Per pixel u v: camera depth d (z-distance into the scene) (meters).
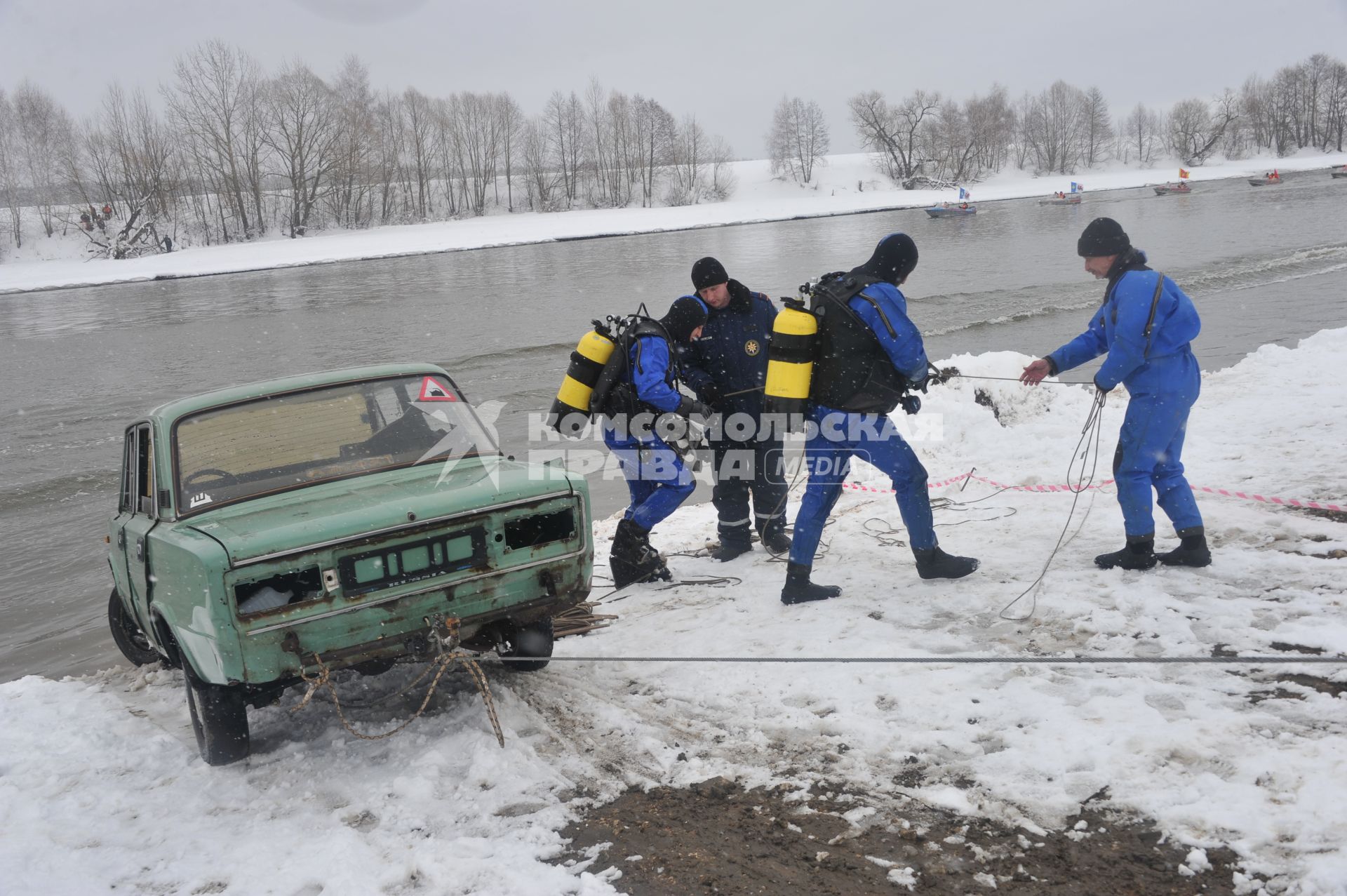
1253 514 6.15
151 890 3.36
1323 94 149.12
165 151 94.12
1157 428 5.18
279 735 4.69
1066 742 3.65
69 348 29.16
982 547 6.25
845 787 3.60
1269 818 3.06
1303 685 3.91
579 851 3.38
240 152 95.94
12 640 8.11
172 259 73.50
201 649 3.92
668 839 3.39
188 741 4.82
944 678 4.34
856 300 5.19
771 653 4.90
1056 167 142.50
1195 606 4.77
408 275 49.41
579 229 78.50
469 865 3.27
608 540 8.00
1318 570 5.06
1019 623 4.88
